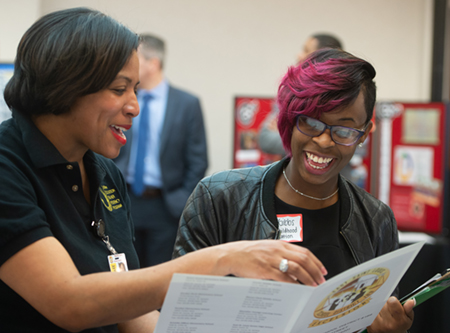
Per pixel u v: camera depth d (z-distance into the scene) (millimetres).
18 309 885
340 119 1033
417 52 4375
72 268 803
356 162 3074
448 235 2982
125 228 1162
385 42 4355
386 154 3059
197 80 4172
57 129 949
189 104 3307
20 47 913
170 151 3230
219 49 4168
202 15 4117
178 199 3246
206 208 1188
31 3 3520
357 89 1023
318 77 1032
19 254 788
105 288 781
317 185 1147
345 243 1179
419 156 3023
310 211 1165
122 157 3229
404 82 4398
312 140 1062
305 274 812
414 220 3051
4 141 913
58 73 868
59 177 990
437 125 2992
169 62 4121
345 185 1229
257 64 4223
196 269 817
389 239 1250
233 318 839
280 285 794
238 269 826
